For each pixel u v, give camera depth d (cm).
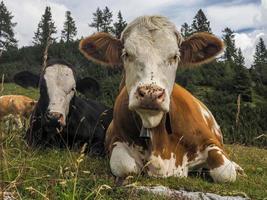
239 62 1886
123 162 139
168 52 128
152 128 137
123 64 141
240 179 154
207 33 144
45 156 177
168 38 130
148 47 127
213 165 144
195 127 150
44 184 122
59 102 203
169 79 128
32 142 206
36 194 112
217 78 1634
